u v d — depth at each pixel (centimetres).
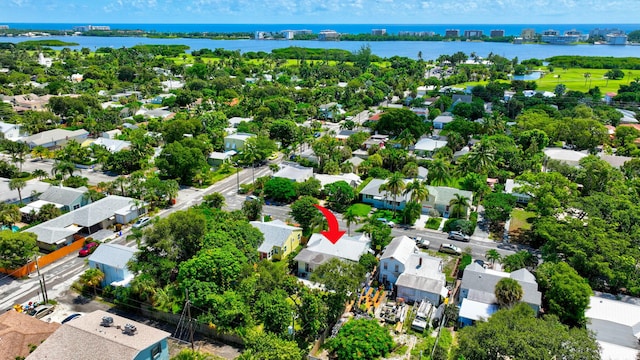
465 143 15538
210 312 5972
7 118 17000
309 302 6100
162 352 5312
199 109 18750
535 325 5012
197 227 7275
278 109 18525
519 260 7600
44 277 7438
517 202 10931
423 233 9331
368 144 14938
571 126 15275
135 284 6456
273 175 11806
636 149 13975
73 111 17375
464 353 4862
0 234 7506
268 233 8325
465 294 6881
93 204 9375
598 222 8019
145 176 11469
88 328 5203
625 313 6338
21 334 5356
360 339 5662
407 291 7019
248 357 5094
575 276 6562
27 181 11419
